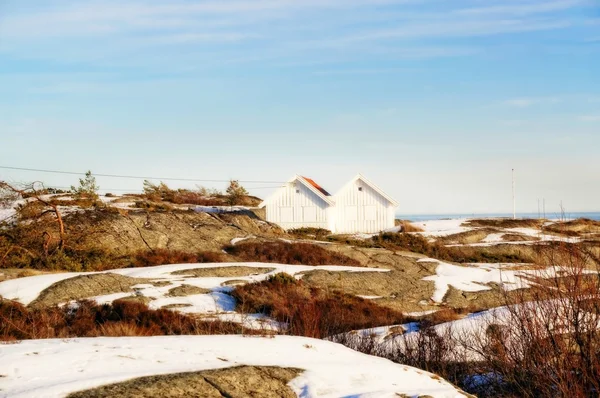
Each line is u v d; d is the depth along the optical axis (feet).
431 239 170.60
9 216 114.52
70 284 80.23
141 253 114.21
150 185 201.26
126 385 19.57
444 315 76.18
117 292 80.59
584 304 27.04
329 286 94.02
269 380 22.38
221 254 119.75
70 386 18.61
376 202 187.11
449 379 34.91
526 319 28.73
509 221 204.33
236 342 27.99
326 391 22.04
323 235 170.09
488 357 32.78
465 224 199.52
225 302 78.54
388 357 40.09
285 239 139.85
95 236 115.65
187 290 82.99
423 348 38.93
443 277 108.78
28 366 20.42
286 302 72.64
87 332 51.13
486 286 103.24
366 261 123.44
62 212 125.70
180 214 144.25
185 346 25.98
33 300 73.26
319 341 31.19
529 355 29.04
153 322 60.85
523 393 28.50
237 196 208.44
